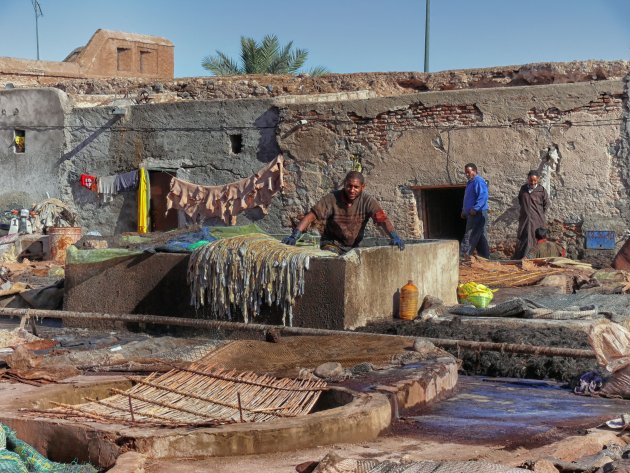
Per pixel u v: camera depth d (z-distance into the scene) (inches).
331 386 271.0
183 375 289.3
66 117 947.3
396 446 228.5
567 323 386.3
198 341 371.2
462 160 745.6
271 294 384.5
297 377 292.7
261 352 338.0
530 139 721.0
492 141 733.9
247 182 840.9
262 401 265.3
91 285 431.8
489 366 336.8
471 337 361.4
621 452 215.6
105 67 1318.9
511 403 283.9
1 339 370.9
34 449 219.6
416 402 271.6
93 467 217.3
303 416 235.1
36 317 456.1
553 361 329.7
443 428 248.7
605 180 701.9
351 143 792.9
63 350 359.6
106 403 259.9
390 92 926.4
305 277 380.5
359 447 227.5
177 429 224.4
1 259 820.0
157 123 894.4
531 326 386.9
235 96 964.6
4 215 935.7
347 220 411.2
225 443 219.0
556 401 287.3
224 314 396.2
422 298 434.3
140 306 418.6
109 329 425.4
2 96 978.7
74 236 826.8
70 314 412.8
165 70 1400.1
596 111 701.9
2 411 241.4
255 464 213.0
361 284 385.4
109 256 430.6
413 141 764.6
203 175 873.5
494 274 585.9
